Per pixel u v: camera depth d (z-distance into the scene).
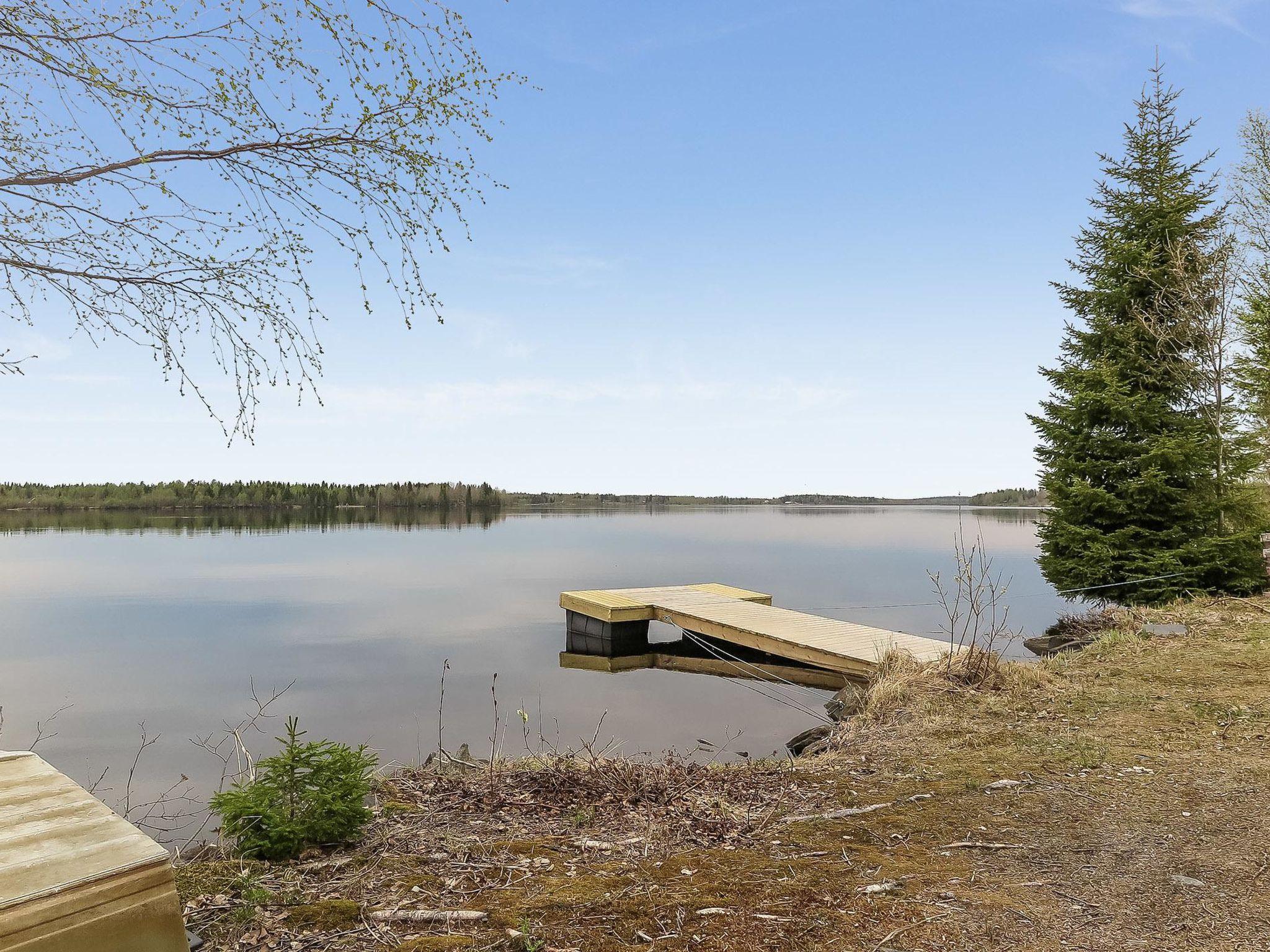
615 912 2.98
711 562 32.69
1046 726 5.94
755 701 10.35
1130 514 13.16
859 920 2.92
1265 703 6.05
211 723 9.54
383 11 3.10
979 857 3.55
